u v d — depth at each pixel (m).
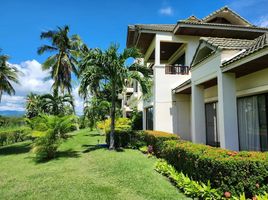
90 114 28.78
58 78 28.50
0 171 9.38
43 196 6.09
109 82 13.49
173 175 6.82
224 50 8.80
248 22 17.30
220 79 8.88
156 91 16.00
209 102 13.74
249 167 4.66
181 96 16.19
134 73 13.10
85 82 12.76
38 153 11.78
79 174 8.20
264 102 9.27
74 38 29.27
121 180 7.17
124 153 11.95
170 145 8.13
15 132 23.33
